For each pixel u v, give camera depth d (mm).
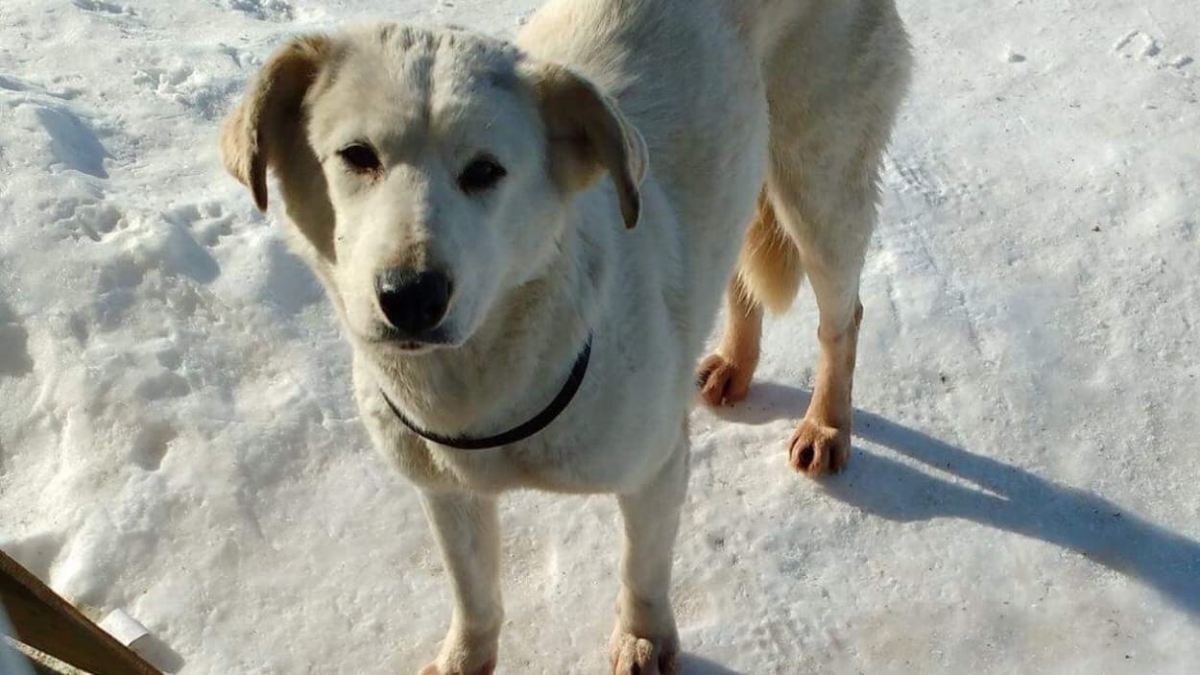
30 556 1717
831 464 1829
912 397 1916
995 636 1684
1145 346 1948
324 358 1924
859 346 1968
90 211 2008
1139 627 1687
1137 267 2035
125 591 1698
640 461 1483
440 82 1305
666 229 1531
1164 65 2361
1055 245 2072
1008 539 1768
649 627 1644
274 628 1685
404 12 2521
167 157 2154
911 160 2195
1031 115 2266
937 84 2338
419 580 1735
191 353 1897
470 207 1297
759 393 1957
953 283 2029
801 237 1813
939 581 1731
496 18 2498
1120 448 1850
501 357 1383
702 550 1761
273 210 2061
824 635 1688
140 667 1488
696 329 1578
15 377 1860
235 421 1842
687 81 1613
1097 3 2525
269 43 2416
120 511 1747
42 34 2354
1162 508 1793
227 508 1766
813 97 1752
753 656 1672
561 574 1743
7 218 1984
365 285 1270
